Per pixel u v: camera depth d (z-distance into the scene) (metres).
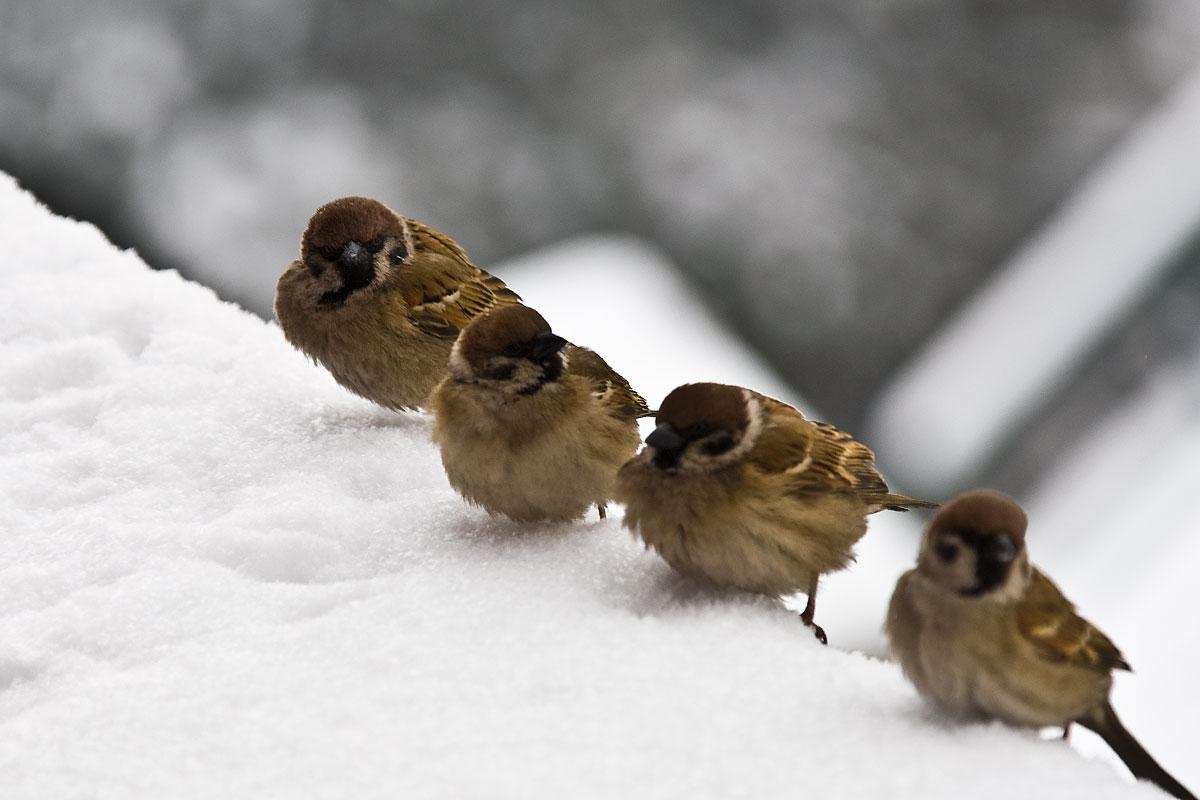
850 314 24.00
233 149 22.34
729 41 24.89
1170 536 17.77
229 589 8.11
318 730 6.63
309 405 10.67
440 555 8.54
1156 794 6.14
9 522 9.10
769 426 8.20
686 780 6.17
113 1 22.34
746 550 8.00
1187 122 25.78
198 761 6.45
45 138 22.12
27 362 10.91
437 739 6.50
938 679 6.75
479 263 22.98
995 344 23.62
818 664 7.18
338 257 10.66
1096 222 24.78
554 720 6.62
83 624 7.84
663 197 23.67
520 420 8.62
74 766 6.47
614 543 8.70
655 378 17.47
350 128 22.73
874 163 24.80
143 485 9.52
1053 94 26.33
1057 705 6.80
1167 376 22.45
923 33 26.08
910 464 23.02
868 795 6.07
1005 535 6.62
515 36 23.80
